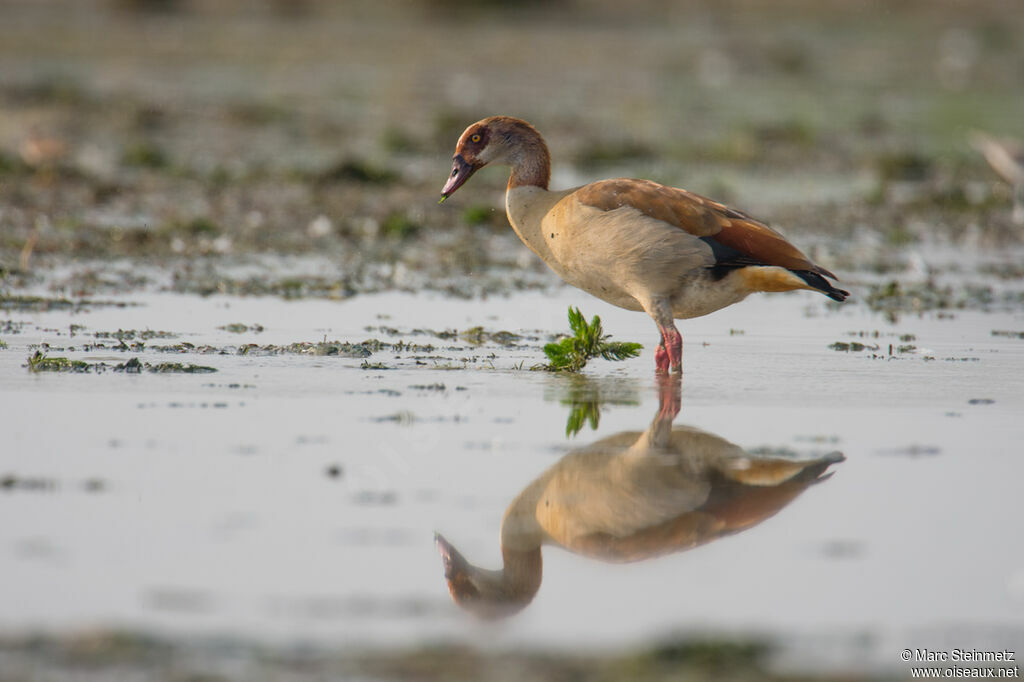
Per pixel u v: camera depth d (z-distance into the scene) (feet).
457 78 154.20
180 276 58.23
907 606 23.43
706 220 40.22
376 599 23.47
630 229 40.29
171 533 26.23
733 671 20.70
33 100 122.31
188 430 33.14
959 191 90.33
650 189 41.01
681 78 159.74
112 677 20.06
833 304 55.42
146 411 34.81
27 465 30.07
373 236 71.10
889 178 99.86
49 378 38.22
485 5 209.15
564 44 185.26
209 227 70.49
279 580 24.13
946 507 28.35
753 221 40.73
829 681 20.44
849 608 23.43
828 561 25.53
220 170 90.68
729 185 93.81
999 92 152.66
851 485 29.76
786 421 35.17
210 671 20.36
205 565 24.72
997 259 69.05
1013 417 35.68
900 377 40.73
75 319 47.88
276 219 75.46
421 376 39.88
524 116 124.67
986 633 22.39
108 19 193.88
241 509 27.68
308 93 140.36
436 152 107.34
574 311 42.06
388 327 48.11
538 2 211.00
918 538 26.63
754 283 40.29
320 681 20.11
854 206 86.33
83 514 27.14
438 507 28.22
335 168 90.58
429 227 75.05
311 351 43.09
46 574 24.09
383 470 30.45
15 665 20.43
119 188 83.10
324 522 27.12
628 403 37.09
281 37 185.68
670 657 21.17
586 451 32.19
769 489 29.55
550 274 62.23
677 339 41.01
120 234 67.56
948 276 63.21
